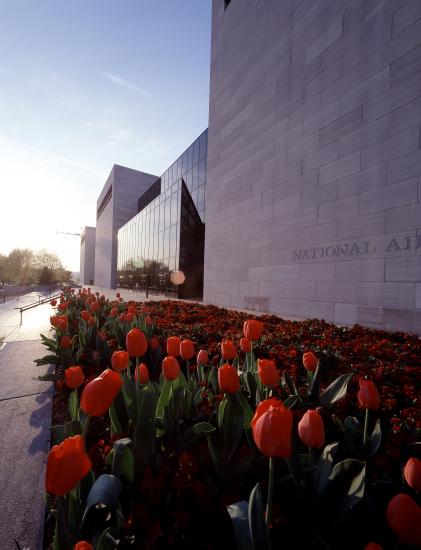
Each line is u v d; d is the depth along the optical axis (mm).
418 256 6805
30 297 29500
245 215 13109
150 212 30859
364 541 1212
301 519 1300
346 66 8703
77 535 1226
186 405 2104
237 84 14000
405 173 7145
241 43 13828
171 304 11117
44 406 3297
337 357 3881
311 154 9797
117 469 1350
